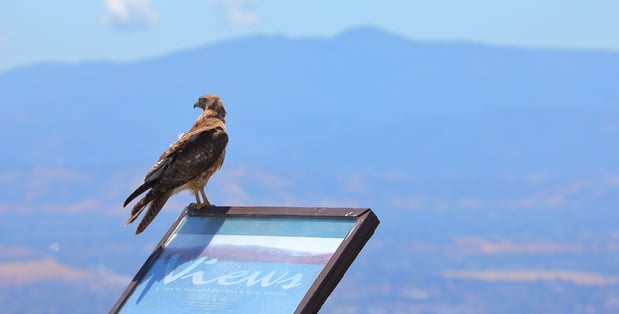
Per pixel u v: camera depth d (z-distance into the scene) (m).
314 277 8.49
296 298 8.41
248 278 8.80
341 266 8.48
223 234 9.35
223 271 8.98
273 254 8.88
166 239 9.59
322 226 8.85
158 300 9.05
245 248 9.09
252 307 8.55
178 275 9.19
